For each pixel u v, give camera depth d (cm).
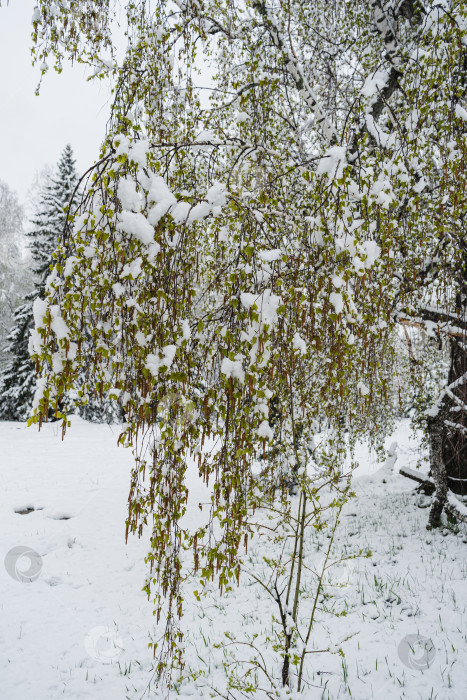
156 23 423
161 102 412
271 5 549
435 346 611
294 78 532
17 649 491
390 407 745
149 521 852
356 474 1273
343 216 263
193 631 534
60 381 211
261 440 250
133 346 228
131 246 221
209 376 273
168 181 298
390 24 536
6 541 738
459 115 369
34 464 1168
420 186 392
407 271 471
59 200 1886
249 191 328
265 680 428
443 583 541
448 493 679
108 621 555
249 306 228
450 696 374
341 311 247
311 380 439
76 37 429
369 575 595
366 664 429
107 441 1466
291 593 589
